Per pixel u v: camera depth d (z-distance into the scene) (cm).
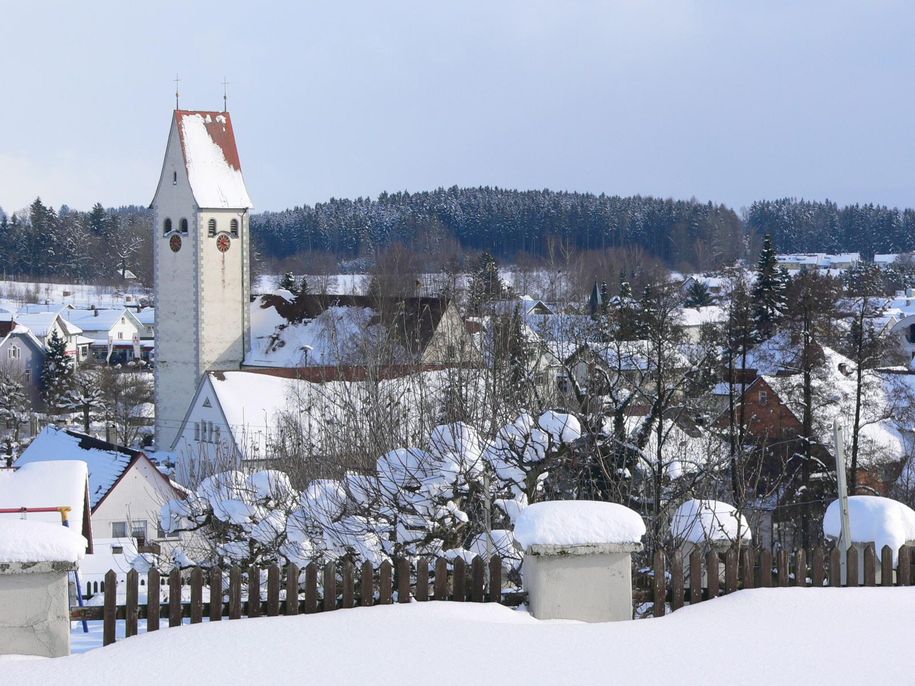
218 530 2419
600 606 1542
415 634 1421
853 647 1408
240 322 10606
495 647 1384
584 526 1530
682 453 2850
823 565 1708
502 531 1967
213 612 1509
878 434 6406
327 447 3488
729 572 1664
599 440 2400
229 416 7638
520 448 2155
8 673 1313
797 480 5784
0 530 1410
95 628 2072
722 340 5734
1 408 11238
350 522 2056
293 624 1459
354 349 6431
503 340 3634
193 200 10400
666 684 1275
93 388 11150
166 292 10619
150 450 10675
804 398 6103
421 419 3078
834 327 6731
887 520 1827
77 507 3012
